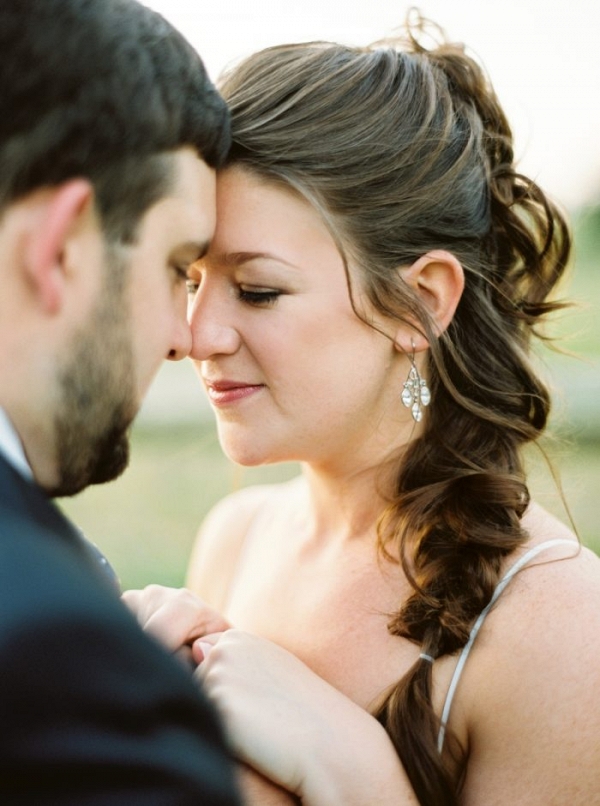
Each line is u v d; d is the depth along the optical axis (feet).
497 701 5.95
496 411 6.99
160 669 3.25
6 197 3.97
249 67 6.43
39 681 2.97
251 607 7.54
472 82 7.10
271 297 6.22
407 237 6.44
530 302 7.52
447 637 6.10
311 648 6.79
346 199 6.19
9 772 2.93
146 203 4.33
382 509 6.97
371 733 6.06
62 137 4.00
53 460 4.25
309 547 7.46
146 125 4.27
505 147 7.29
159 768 3.09
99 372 4.25
